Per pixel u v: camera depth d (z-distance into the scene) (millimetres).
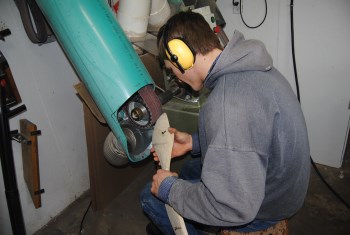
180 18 840
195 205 768
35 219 1535
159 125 1078
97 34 971
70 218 1667
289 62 1839
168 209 975
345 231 1554
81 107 1638
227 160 677
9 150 1071
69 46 1013
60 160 1584
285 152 782
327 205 1727
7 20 1184
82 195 1817
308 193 1820
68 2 945
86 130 1496
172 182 870
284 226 1017
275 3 1732
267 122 699
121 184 1855
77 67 1062
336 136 1896
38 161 1371
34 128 1235
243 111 695
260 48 780
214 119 712
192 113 1366
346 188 1844
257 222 998
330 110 1834
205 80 829
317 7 1614
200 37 812
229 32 1977
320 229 1572
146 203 1227
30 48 1290
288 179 842
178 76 924
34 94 1351
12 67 1231
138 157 1235
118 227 1622
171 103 1438
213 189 693
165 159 991
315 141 1979
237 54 751
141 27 1302
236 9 1874
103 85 1014
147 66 1571
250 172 677
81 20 957
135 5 1242
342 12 1563
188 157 1571
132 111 1140
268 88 734
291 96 803
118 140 1188
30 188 1368
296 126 775
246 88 726
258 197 689
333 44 1656
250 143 684
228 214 703
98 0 1003
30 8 1170
